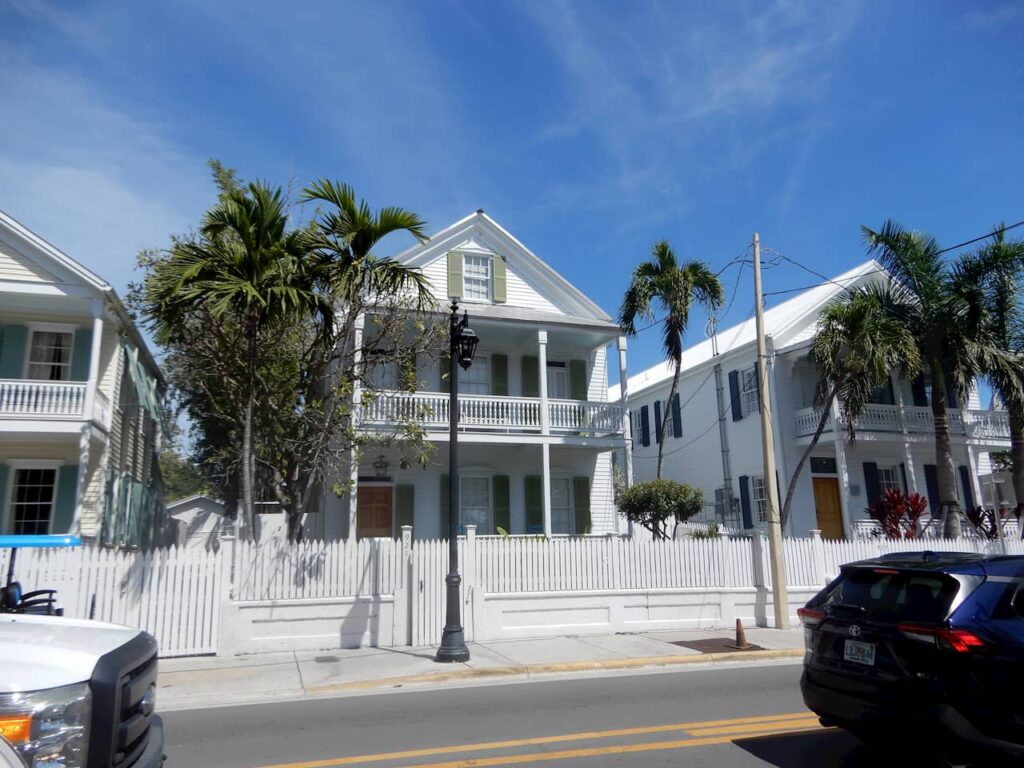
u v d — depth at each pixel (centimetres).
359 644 1203
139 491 1998
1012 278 1939
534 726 740
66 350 1761
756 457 2352
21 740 312
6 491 1664
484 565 1298
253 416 1510
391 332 1628
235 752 664
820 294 2469
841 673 584
